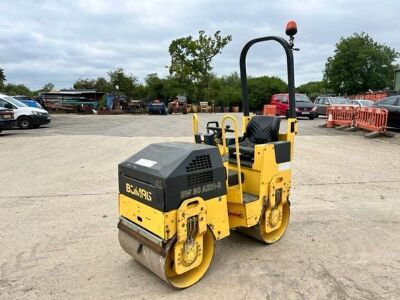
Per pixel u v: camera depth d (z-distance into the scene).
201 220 3.11
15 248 3.99
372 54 47.69
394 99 13.93
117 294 3.10
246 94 4.50
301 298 3.03
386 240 4.20
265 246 4.02
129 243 3.35
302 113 21.88
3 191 6.21
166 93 50.69
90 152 10.03
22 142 12.19
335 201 5.64
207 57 50.56
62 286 3.23
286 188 4.05
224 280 3.31
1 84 47.69
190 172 2.99
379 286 3.22
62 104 38.12
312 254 3.84
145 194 3.04
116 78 51.56
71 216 4.98
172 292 3.12
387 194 6.01
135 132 15.44
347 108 15.31
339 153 9.75
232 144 4.27
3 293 3.12
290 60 3.87
